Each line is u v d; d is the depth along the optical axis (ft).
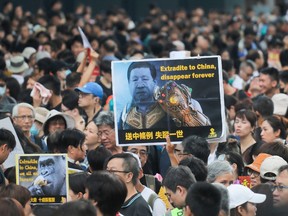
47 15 146.30
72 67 87.10
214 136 55.93
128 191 49.34
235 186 45.88
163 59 55.98
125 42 125.18
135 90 55.93
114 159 49.21
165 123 55.77
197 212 39.34
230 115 74.02
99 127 59.88
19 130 59.06
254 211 45.44
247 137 63.26
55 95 72.90
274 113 70.90
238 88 87.71
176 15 167.63
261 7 209.87
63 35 123.13
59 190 47.62
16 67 90.89
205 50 116.47
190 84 55.93
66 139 56.39
